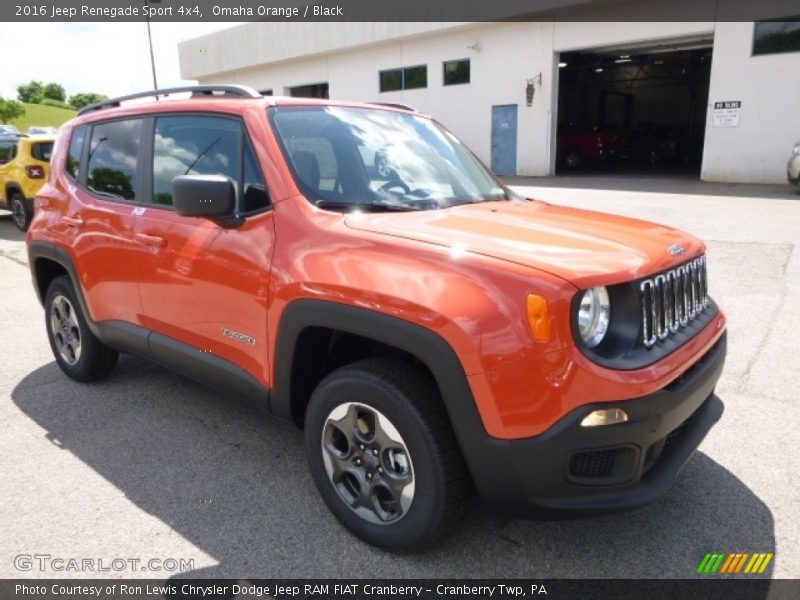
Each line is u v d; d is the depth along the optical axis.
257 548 2.73
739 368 4.54
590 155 22.88
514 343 2.19
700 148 26.48
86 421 3.96
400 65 23.62
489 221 2.84
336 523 2.90
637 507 2.31
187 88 3.63
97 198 3.99
